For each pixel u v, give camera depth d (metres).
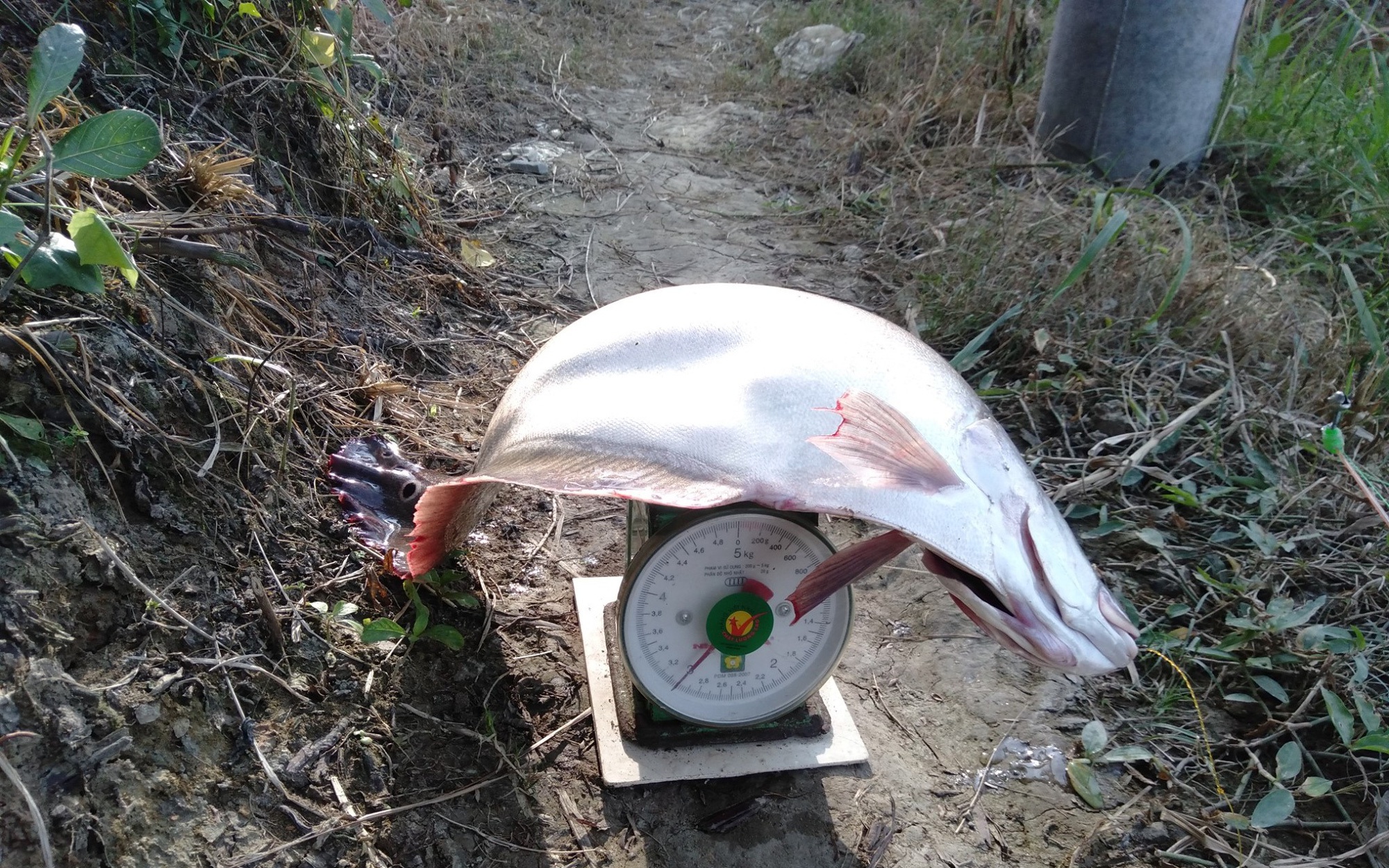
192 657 0.63
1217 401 1.06
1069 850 0.69
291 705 0.66
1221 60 1.47
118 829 0.55
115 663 0.60
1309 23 1.89
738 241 1.41
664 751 0.70
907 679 0.81
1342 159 1.48
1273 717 0.77
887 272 1.34
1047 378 1.10
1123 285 1.19
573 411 0.63
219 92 1.03
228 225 0.88
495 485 0.75
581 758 0.71
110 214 0.79
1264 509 0.93
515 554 0.87
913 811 0.71
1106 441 0.99
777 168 1.63
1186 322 1.17
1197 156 1.55
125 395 0.70
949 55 1.86
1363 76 1.70
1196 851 0.69
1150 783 0.74
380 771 0.66
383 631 0.69
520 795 0.68
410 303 1.12
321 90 1.14
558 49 1.94
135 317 0.75
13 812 0.51
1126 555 0.92
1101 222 1.25
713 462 0.58
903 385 0.62
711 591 0.65
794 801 0.70
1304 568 0.87
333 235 1.10
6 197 0.67
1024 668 0.82
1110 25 1.46
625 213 1.46
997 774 0.74
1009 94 1.68
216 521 0.71
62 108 0.81
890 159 1.62
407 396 0.98
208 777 0.60
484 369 1.08
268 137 1.09
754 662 0.68
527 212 1.42
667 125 1.76
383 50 1.64
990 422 0.64
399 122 1.49
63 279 0.65
